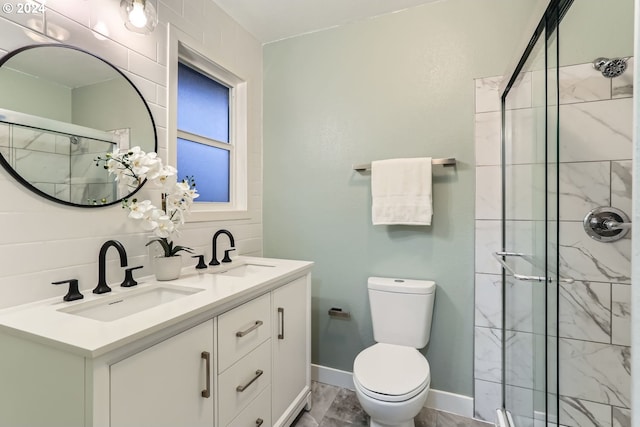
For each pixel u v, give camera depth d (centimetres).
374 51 206
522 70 144
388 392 136
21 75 106
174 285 135
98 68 129
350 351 214
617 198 142
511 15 177
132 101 143
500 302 178
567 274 145
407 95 198
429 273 193
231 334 124
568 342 145
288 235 229
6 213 103
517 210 153
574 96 137
